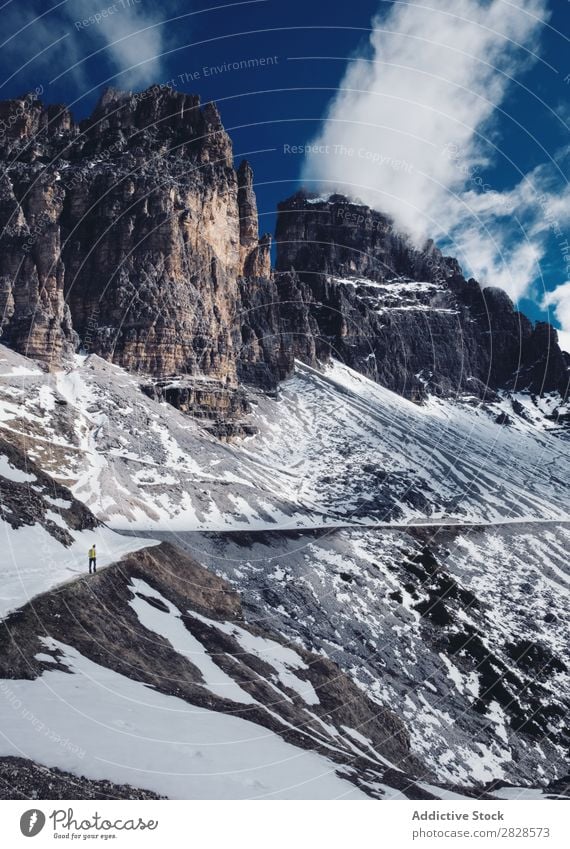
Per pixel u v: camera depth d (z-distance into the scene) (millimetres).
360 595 108000
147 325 165625
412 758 65625
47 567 48594
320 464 175500
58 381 141125
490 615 118938
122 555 58219
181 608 56625
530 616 123375
